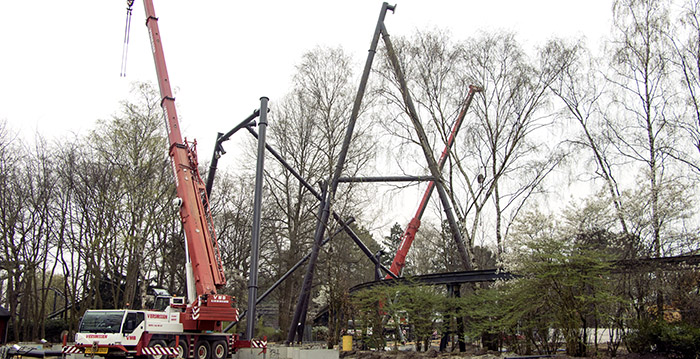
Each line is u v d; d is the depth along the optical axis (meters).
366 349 22.42
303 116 37.84
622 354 15.89
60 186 33.75
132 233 32.25
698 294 16.03
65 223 34.16
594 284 15.32
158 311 20.81
